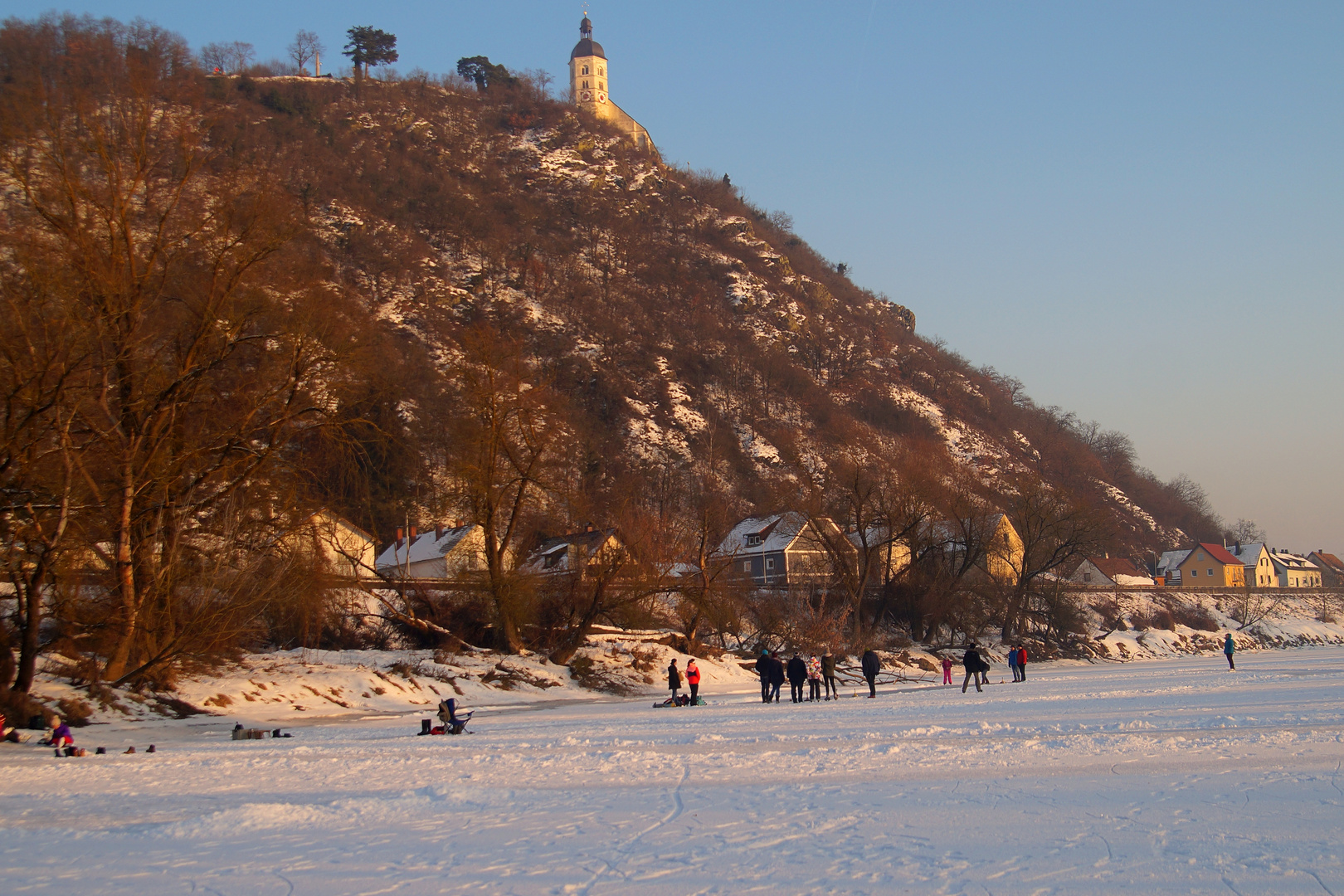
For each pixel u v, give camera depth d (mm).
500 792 13617
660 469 139250
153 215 33000
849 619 72375
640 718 29125
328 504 40750
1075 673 57406
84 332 27750
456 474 50375
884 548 86250
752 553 96438
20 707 26281
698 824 11156
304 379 36375
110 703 30609
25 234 28766
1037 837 9781
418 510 69750
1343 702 24641
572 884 8688
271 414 35781
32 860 10156
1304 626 117938
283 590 37875
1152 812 10773
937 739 18922
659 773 15484
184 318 33656
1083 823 10352
